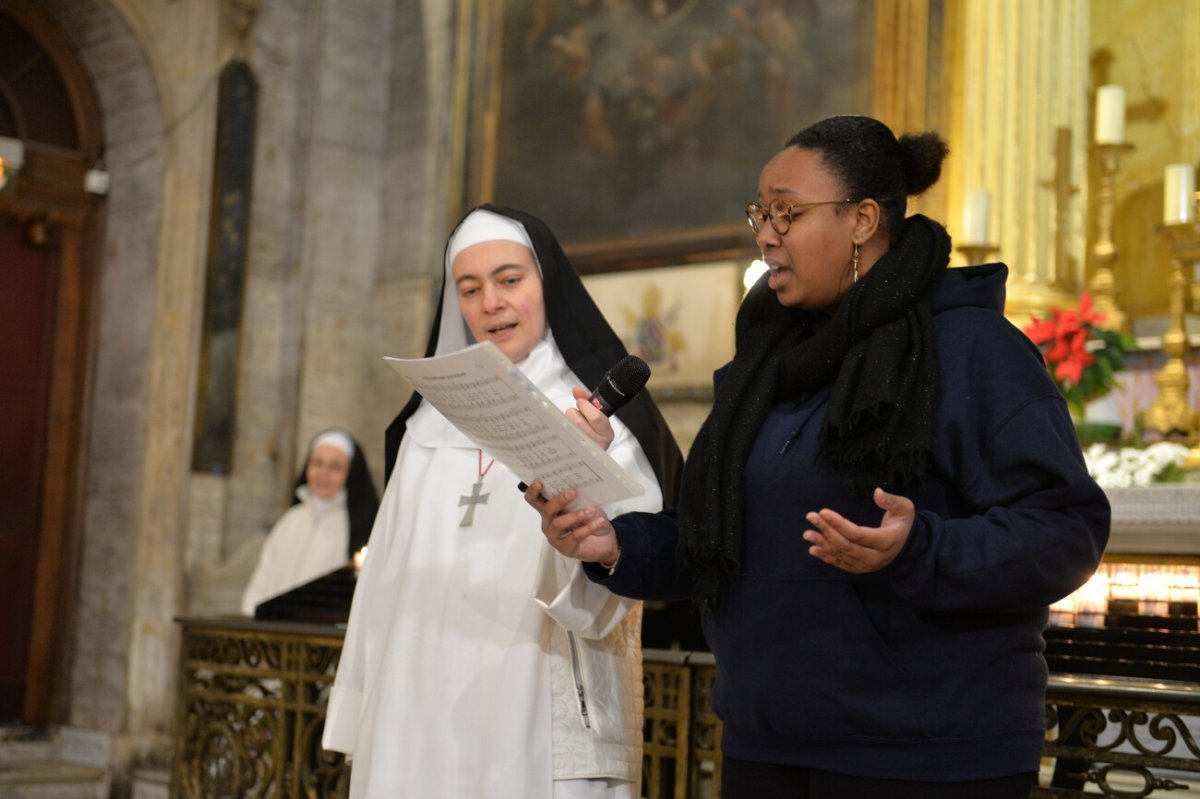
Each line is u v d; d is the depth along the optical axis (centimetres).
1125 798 281
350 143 954
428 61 954
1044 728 207
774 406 224
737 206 800
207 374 877
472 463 297
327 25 945
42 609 866
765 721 211
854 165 218
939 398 203
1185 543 532
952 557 189
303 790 439
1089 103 755
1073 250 711
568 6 892
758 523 214
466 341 312
